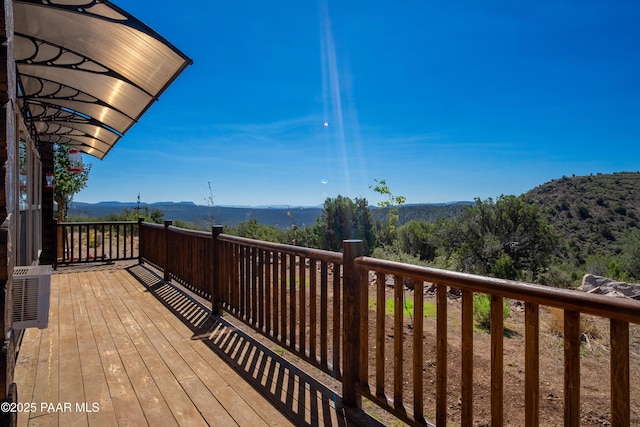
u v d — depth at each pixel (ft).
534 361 4.75
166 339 11.52
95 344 11.05
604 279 19.38
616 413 4.03
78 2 8.79
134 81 13.28
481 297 15.23
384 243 36.81
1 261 5.16
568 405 4.37
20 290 7.38
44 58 12.53
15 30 10.77
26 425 6.93
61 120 19.08
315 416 7.40
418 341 6.32
